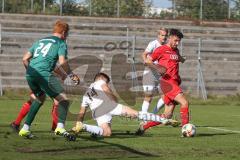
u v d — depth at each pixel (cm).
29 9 8238
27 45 6738
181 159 1848
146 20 7906
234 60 7019
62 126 2242
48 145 2095
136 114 2491
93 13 8362
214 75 6625
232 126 3228
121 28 7688
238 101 5644
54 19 7756
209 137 2538
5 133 2430
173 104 2595
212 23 8075
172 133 2695
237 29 7969
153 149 2077
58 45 2262
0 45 6462
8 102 4869
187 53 6956
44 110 4131
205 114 4172
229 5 8506
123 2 8450
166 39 3136
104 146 2109
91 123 3167
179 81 2603
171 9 8556
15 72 6228
